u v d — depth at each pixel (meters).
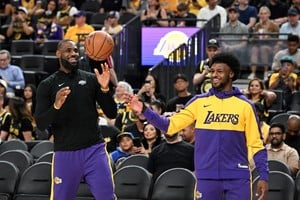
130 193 17.78
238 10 28.92
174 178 17.55
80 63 21.81
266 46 26.08
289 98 23.23
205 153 13.09
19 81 26.64
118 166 18.69
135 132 20.80
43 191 18.27
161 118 13.09
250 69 26.19
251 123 13.02
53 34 30.09
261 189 12.98
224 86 13.13
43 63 28.45
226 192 13.09
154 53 28.31
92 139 14.12
